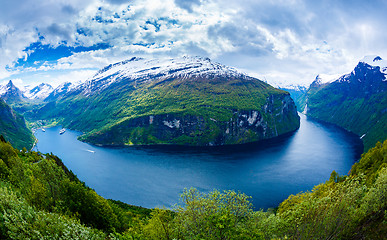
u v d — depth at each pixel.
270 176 190.00
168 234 41.84
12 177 50.94
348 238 32.53
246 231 31.84
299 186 168.62
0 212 23.53
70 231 25.36
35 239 22.75
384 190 34.72
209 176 194.50
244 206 38.28
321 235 31.27
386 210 33.03
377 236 31.23
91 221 52.06
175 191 166.50
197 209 37.31
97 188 175.75
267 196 153.75
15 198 27.16
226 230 30.06
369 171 98.50
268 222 38.22
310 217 33.03
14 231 22.39
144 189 171.50
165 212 45.22
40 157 104.25
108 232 52.03
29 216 24.53
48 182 52.19
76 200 52.03
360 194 36.06
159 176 198.00
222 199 39.31
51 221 25.09
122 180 191.00
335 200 34.41
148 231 44.19
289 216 36.38
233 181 181.50
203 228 34.25
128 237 38.50
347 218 32.50
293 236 32.88
